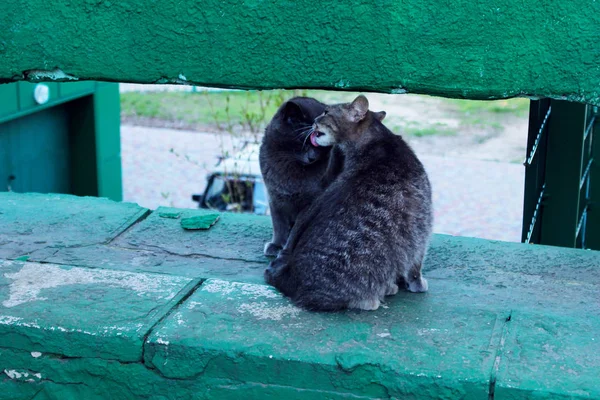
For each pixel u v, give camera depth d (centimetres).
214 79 167
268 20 162
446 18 157
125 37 168
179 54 167
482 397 157
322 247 174
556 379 157
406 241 174
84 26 168
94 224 222
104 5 166
